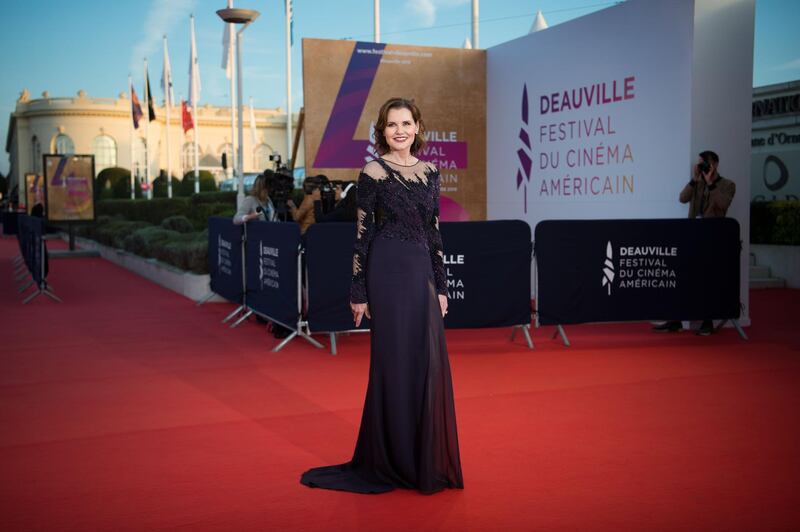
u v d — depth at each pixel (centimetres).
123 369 624
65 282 1342
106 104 7194
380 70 1063
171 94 3844
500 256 699
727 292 741
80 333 802
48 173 1947
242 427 457
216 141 7781
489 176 1135
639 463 385
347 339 755
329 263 679
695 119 790
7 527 312
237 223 824
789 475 367
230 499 342
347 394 536
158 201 3002
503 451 406
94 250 2023
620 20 876
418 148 372
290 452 409
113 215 3750
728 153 807
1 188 9019
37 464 391
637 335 767
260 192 838
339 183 888
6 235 3334
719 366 617
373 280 356
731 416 470
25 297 1121
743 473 370
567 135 975
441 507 331
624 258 722
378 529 309
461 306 696
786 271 1182
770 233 1212
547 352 684
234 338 767
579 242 713
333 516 323
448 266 692
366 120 1060
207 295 1065
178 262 1205
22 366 638
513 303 705
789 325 823
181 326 845
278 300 736
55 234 3062
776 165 1452
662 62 822
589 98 930
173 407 504
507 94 1084
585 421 462
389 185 354
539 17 1298
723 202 747
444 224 686
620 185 891
